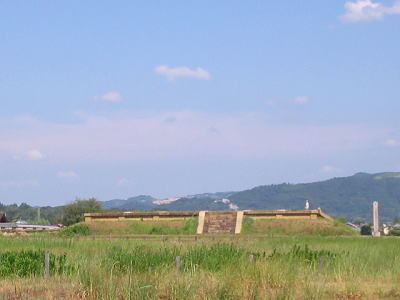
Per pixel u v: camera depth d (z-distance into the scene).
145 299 17.78
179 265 24.02
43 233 64.38
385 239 48.06
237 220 67.38
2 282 22.27
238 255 26.56
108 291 18.64
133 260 24.69
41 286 21.12
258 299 18.30
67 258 27.41
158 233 66.56
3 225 87.44
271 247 36.38
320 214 68.69
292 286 20.44
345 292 20.80
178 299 18.36
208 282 20.08
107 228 68.31
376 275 24.84
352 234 64.31
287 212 68.19
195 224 67.75
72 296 19.33
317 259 27.19
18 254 27.53
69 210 121.56
